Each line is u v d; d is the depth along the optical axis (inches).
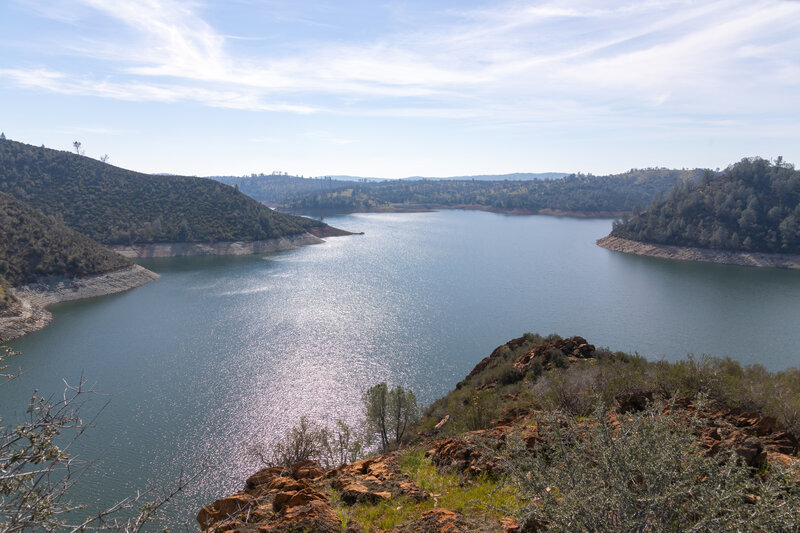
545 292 4042.8
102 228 6112.2
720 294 3937.0
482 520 297.4
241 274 4778.5
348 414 1750.7
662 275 4862.2
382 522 322.0
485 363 1350.9
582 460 211.6
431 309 3454.7
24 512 181.0
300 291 4010.8
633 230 7111.2
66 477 197.0
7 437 183.5
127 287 4013.3
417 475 421.1
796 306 3503.9
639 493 197.5
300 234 7396.7
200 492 1224.8
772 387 534.0
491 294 3959.2
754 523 171.6
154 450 1448.1
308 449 718.5
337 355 2439.7
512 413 624.1
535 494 218.4
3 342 2534.5
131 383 2014.0
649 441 199.8
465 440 468.1
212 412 1748.3
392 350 2534.5
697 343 2652.6
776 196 6678.2
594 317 3221.0
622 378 596.1
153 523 1036.5
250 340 2664.9
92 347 2497.5
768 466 299.7
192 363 2282.2
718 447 315.9
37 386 1909.4
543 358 1031.6
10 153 7460.6
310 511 314.0
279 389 1985.7
